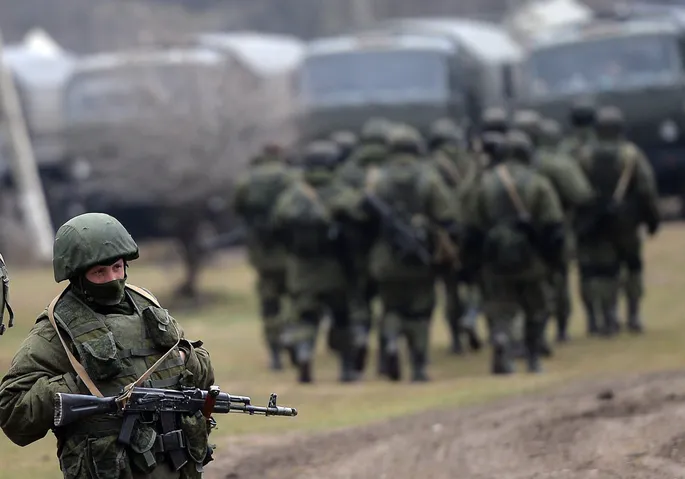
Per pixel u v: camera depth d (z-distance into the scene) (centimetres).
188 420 1645
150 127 8012
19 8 19525
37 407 1603
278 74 8938
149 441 1611
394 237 4294
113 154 8281
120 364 1628
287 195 4475
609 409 2742
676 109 8388
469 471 2398
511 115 8994
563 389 3388
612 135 5016
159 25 19462
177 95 8181
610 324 5156
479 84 8762
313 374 4828
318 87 8725
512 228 4234
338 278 4434
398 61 8700
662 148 8462
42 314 1662
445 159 5078
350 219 4391
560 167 4772
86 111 8500
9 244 9606
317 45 8919
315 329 4456
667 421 2503
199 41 9138
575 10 11512
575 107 5428
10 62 10019
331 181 4466
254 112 8400
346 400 3759
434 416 3083
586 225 5047
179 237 7469
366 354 4578
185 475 1647
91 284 1641
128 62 8425
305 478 2506
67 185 8919
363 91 8662
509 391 3597
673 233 8106
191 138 7919
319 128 8669
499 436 2627
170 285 7744
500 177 4266
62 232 1645
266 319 4941
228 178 7862
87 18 19512
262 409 1700
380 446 2716
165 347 1667
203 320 6575
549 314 4481
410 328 4359
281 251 4888
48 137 9944
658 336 5062
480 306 5066
